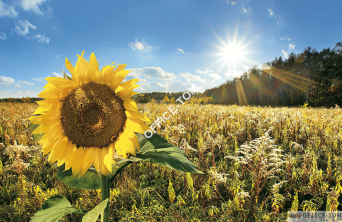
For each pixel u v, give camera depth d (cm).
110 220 228
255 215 224
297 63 5966
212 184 289
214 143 367
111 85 141
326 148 401
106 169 139
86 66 138
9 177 314
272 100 6275
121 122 142
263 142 263
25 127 681
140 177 323
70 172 170
